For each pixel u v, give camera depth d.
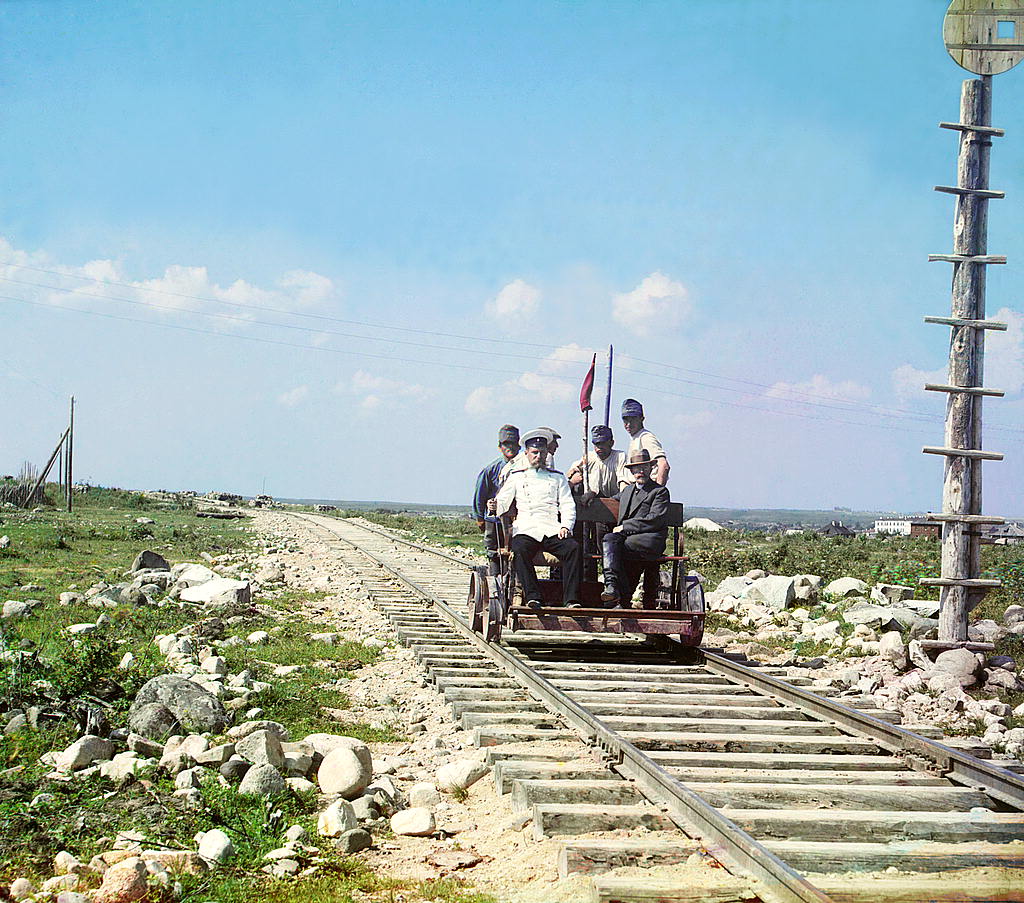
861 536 45.50
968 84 10.98
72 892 4.48
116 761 6.54
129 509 48.75
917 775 6.73
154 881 4.71
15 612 12.97
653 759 7.03
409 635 12.66
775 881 4.55
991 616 14.50
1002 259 11.00
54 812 5.66
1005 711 9.23
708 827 5.31
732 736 7.69
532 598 10.44
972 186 11.00
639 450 11.18
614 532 10.84
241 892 4.77
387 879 5.00
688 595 11.32
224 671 10.04
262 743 6.72
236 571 19.86
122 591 15.01
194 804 5.81
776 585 15.97
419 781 7.00
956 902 4.62
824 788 6.18
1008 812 6.02
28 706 7.81
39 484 45.94
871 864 5.12
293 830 5.50
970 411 11.07
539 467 10.79
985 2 10.77
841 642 12.74
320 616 15.10
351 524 48.72
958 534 11.05
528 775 6.54
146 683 8.39
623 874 4.89
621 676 10.23
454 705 8.73
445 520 58.28
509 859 5.32
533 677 9.57
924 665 10.78
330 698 9.47
